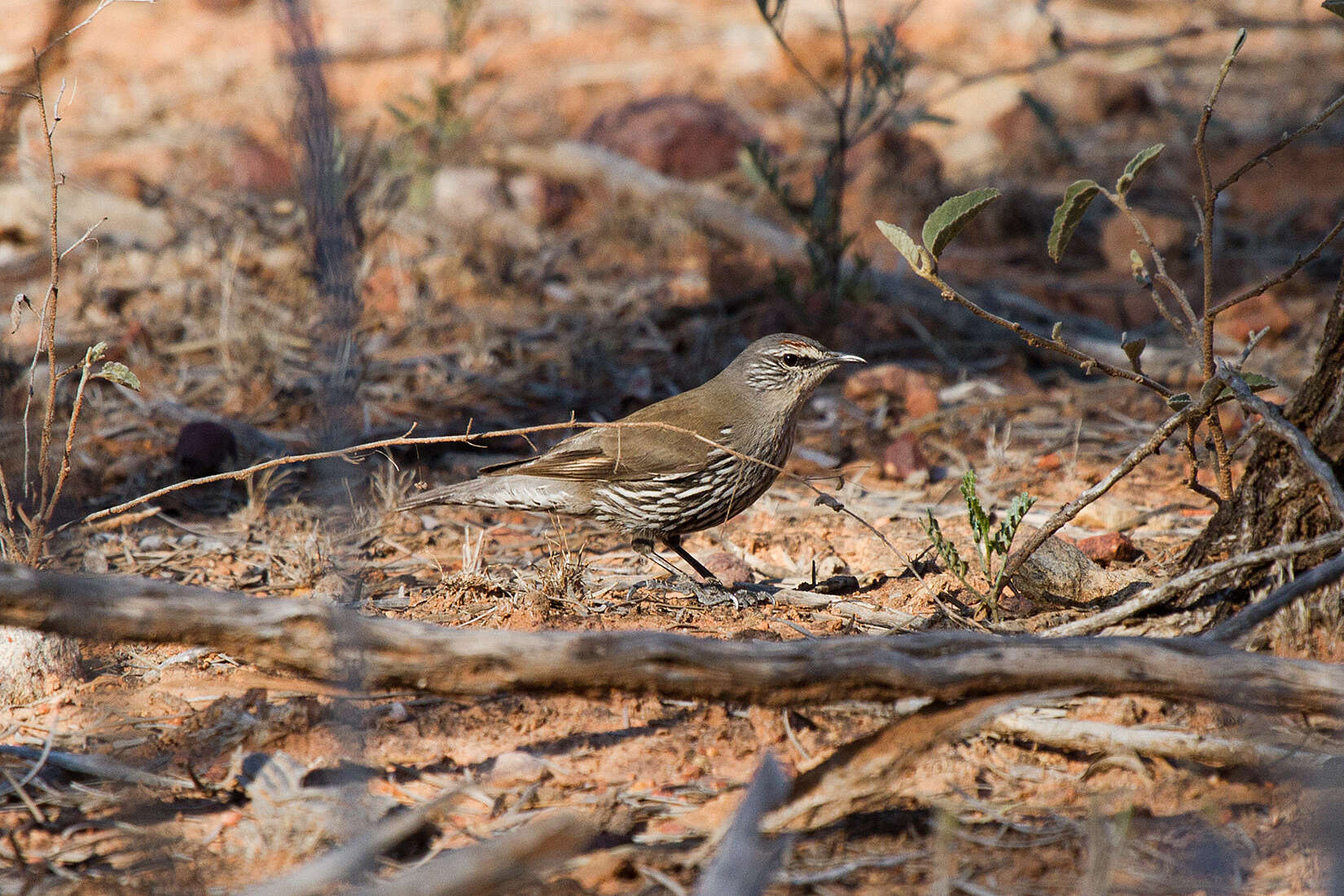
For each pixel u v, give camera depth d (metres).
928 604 9.78
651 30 32.84
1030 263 20.61
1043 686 6.50
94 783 7.33
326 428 10.70
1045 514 12.31
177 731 7.78
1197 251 20.25
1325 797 6.29
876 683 6.41
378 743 7.71
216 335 16.41
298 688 8.51
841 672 6.39
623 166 22.17
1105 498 12.62
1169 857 6.47
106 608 6.18
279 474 12.89
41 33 27.88
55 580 6.16
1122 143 25.16
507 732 7.91
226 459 13.10
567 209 22.05
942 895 6.06
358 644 6.30
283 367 15.35
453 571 11.11
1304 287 18.81
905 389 16.09
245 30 31.20
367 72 28.78
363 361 13.98
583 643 6.32
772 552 11.81
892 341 17.75
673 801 7.18
